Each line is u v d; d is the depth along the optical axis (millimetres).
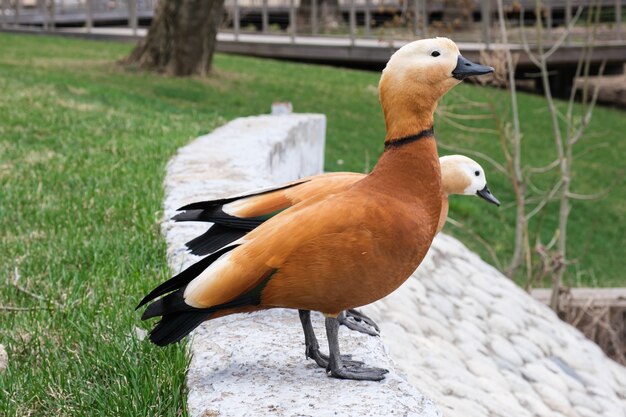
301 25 13055
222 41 11320
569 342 3797
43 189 2984
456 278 3842
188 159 2984
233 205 1716
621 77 11820
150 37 8039
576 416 3225
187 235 2230
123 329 1804
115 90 6422
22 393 1629
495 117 4773
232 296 1386
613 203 6840
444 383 2783
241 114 6746
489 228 5801
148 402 1536
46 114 4605
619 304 4371
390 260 1401
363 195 1430
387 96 1458
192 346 1641
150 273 2125
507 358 3396
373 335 1689
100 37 11984
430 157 1450
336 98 8375
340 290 1400
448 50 1432
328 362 1523
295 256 1384
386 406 1400
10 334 1866
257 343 1621
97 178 3131
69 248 2340
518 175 4633
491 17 11031
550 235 5957
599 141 8633
